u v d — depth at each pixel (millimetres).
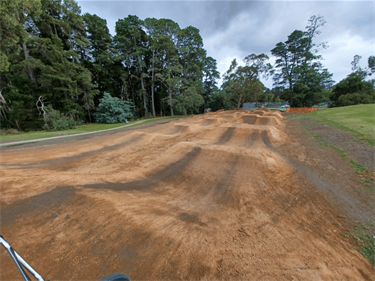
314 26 44812
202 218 5633
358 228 5055
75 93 30219
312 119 21047
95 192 6406
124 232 4469
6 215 5062
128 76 45844
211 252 4090
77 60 30922
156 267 3584
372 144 10117
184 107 43562
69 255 3854
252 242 4559
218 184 8039
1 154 11758
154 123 32156
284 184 7738
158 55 44594
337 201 6352
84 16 34000
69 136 19734
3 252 3998
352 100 35938
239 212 6039
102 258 3779
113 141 16703
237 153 10414
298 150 11719
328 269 3768
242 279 3396
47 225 4754
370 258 4098
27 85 25594
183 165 10148
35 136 19672
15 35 17641
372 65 45969
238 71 44125
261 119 22734
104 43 37219
